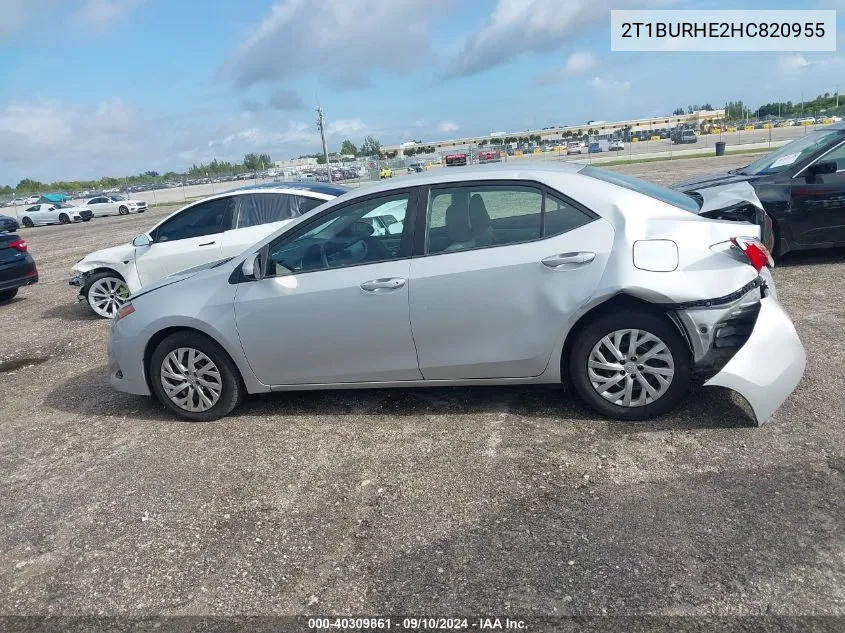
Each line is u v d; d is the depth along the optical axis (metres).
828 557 2.64
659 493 3.19
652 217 3.79
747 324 3.71
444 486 3.47
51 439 4.73
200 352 4.55
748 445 3.54
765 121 60.62
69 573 3.09
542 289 3.82
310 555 3.03
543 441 3.83
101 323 8.50
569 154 53.34
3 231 10.34
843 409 3.84
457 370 4.10
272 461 3.97
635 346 3.81
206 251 7.86
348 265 4.21
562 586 2.64
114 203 40.22
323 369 4.35
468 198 4.05
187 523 3.39
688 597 2.51
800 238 7.13
